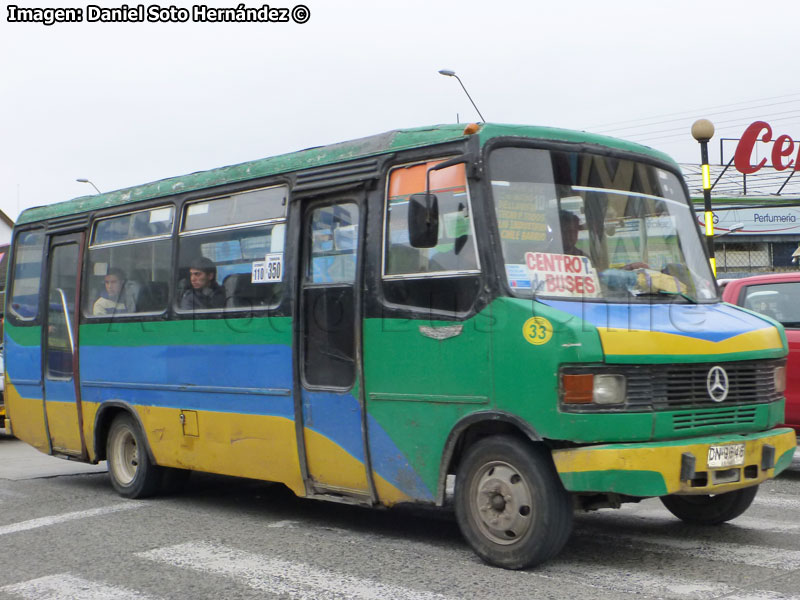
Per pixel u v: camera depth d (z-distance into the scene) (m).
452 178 6.23
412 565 6.03
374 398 6.62
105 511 8.39
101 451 9.53
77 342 9.77
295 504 8.59
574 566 5.91
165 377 8.60
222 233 8.12
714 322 6.20
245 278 7.82
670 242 6.75
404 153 6.60
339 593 5.41
